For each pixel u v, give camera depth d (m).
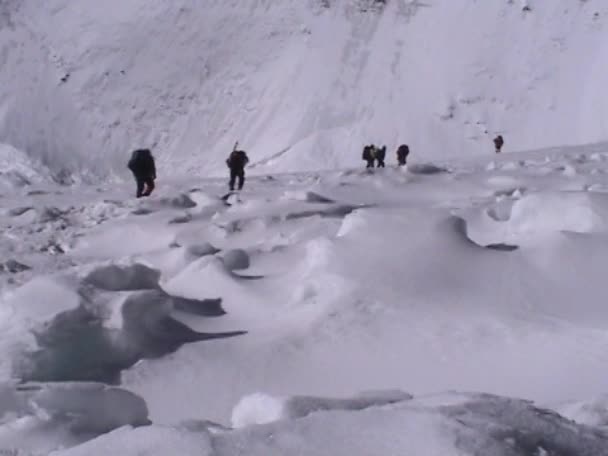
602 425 3.70
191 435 2.93
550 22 61.47
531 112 55.06
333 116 57.53
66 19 72.62
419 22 65.12
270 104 61.62
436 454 2.70
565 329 5.84
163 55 68.56
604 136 51.44
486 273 6.83
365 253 7.17
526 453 2.79
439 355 5.64
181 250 8.72
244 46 67.88
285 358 5.77
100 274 6.62
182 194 15.00
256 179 22.39
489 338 5.82
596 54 57.91
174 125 63.78
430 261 6.97
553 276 6.69
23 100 64.44
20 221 13.84
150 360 5.77
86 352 5.57
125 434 3.01
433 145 53.25
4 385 4.36
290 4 69.94
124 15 72.25
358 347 5.88
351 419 3.04
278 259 8.59
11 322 5.48
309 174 22.80
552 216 8.34
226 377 5.49
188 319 6.69
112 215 13.79
